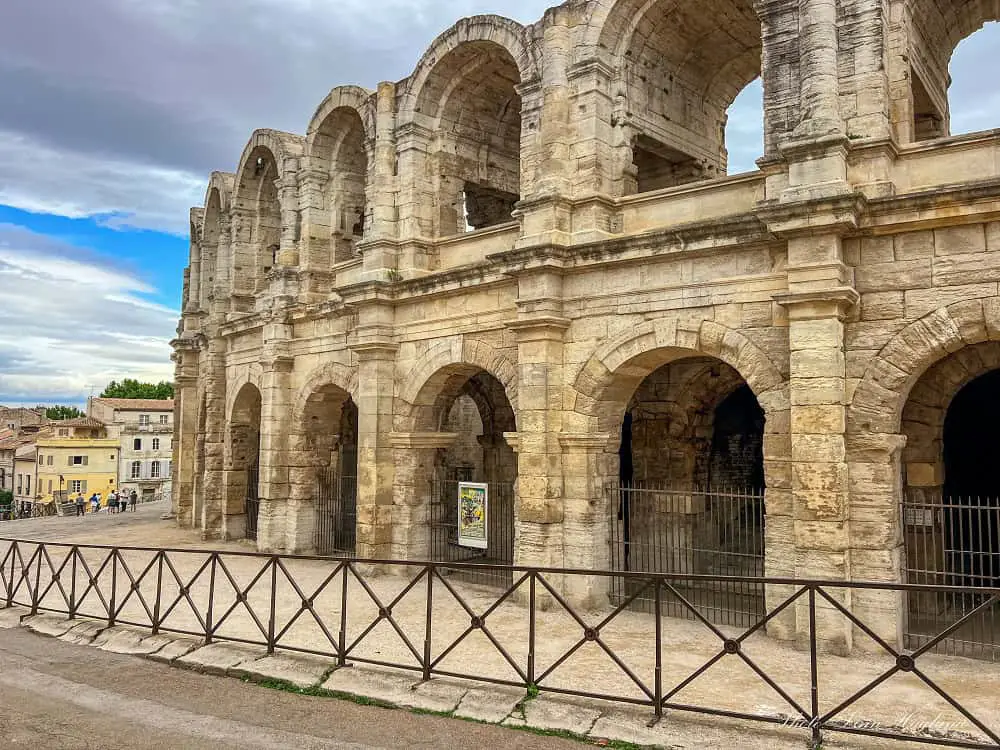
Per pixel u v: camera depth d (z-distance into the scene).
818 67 15.48
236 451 32.25
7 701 12.01
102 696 12.23
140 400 98.38
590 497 18.69
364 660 12.45
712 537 23.95
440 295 22.52
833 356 14.80
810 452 14.86
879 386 14.90
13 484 101.69
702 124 23.00
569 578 18.62
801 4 15.89
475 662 13.51
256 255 33.19
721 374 22.75
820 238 15.05
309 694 12.18
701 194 18.09
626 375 18.91
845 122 15.64
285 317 28.48
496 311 21.20
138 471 93.12
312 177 28.64
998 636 16.03
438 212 24.33
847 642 14.34
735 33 20.72
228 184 35.78
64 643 15.76
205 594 20.16
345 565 13.00
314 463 28.19
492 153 26.06
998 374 21.83
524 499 19.11
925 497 17.42
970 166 14.83
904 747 9.51
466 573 23.53
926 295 14.66
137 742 10.28
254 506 32.47
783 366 15.93
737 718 10.11
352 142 29.12
